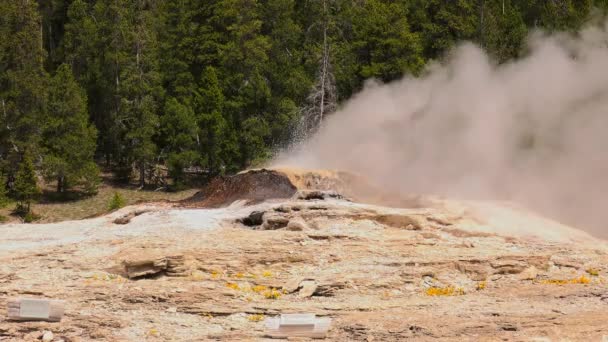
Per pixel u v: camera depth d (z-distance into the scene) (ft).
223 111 201.16
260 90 200.54
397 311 58.49
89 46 217.36
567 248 77.25
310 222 79.97
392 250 72.18
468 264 68.69
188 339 52.95
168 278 67.10
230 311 58.29
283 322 53.11
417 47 184.14
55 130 195.42
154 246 72.13
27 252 74.18
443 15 185.57
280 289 64.34
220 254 69.26
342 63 191.72
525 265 69.97
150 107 202.49
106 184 202.59
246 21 211.41
